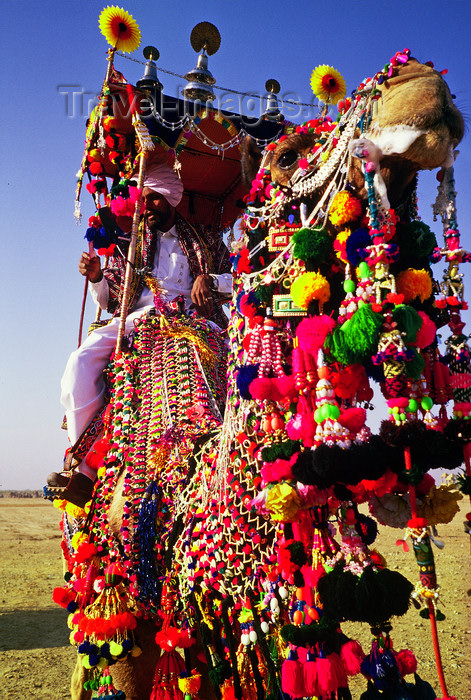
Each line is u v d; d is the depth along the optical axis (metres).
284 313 2.11
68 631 6.84
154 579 2.75
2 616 7.43
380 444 1.82
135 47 3.70
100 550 2.97
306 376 1.98
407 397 1.83
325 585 1.90
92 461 3.33
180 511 2.62
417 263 1.96
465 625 6.36
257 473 2.24
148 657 2.91
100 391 3.51
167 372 3.16
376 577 1.83
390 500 2.09
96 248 3.75
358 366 1.95
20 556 12.27
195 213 4.39
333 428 1.83
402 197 2.03
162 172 3.84
